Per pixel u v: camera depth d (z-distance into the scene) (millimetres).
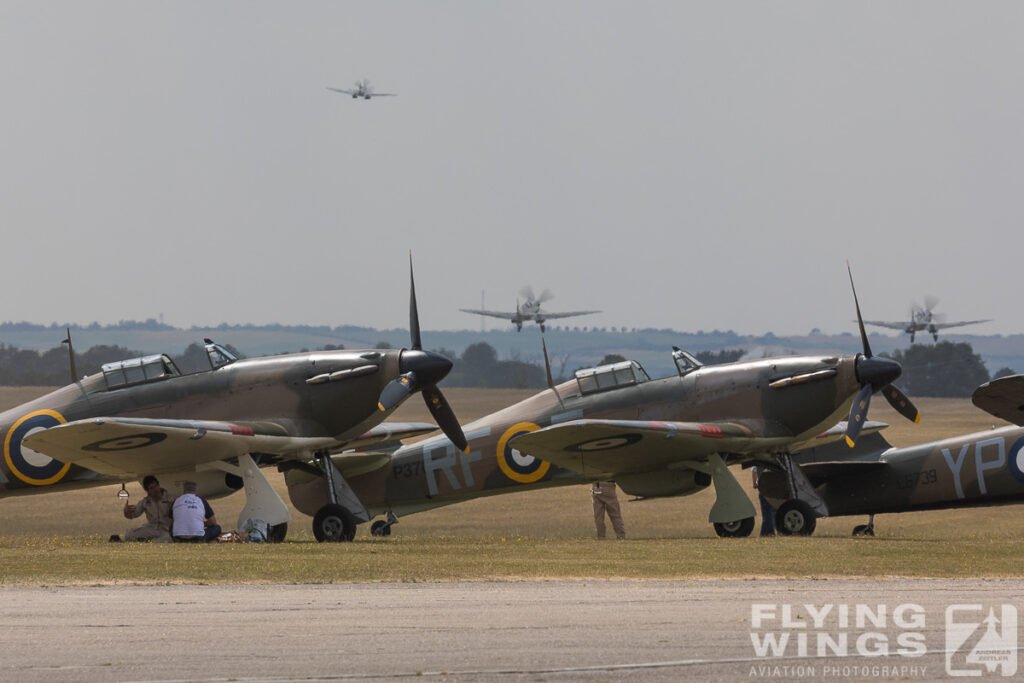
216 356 74688
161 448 66938
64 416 75188
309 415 72312
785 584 42531
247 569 45656
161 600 37406
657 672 27297
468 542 64875
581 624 33031
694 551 55688
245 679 26469
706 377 80375
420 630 32000
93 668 27375
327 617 34062
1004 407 56625
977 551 56625
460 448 76750
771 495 80750
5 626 32438
